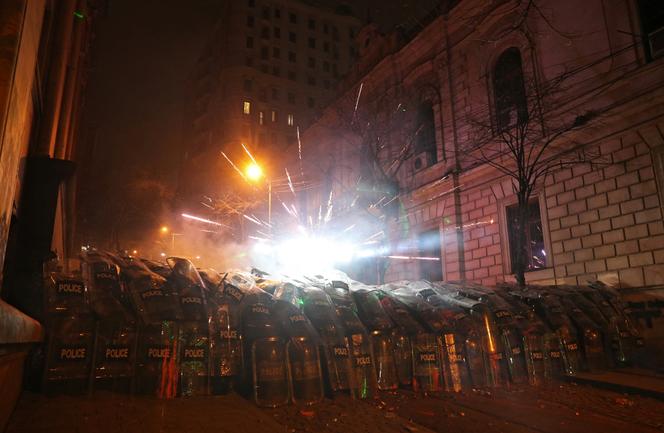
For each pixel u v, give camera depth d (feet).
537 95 41.78
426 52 63.26
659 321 33.50
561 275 41.22
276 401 14.03
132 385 12.87
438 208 56.29
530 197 45.44
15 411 10.17
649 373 23.47
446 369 18.28
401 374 17.74
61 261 14.05
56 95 19.94
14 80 8.90
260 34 185.37
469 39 55.52
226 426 11.24
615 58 38.83
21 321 8.50
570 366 22.66
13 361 9.52
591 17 41.24
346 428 12.71
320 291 17.60
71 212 24.97
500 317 20.76
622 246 36.81
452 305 20.51
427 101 62.80
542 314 24.14
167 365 13.37
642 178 36.04
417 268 58.54
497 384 19.29
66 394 11.78
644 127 36.17
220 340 14.61
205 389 13.83
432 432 13.19
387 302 19.31
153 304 13.80
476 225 51.47
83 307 12.80
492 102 51.42
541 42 45.93
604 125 38.68
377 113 70.59
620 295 33.50
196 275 15.52
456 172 54.08
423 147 62.18
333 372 15.67
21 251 15.64
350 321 17.34
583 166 40.34
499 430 13.78
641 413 16.85
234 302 15.58
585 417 15.84
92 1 36.99
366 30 78.48
